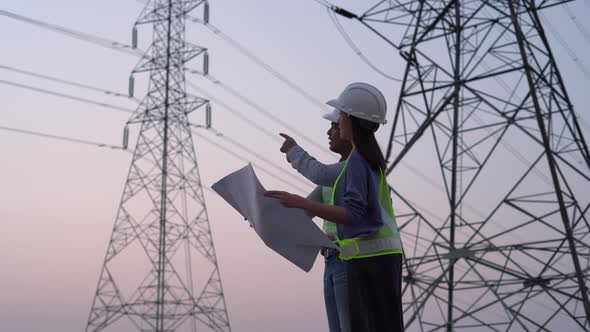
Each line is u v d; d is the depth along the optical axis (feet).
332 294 15.61
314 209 13.57
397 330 14.17
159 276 128.77
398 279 14.51
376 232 14.39
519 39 83.61
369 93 15.10
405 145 89.56
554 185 77.10
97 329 130.72
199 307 135.33
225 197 14.98
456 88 87.04
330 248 14.88
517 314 78.79
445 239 85.51
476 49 87.20
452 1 91.71
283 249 14.02
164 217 133.90
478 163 86.48
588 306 75.15
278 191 13.60
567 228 76.13
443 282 84.79
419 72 91.71
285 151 16.39
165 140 140.36
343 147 16.28
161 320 126.52
